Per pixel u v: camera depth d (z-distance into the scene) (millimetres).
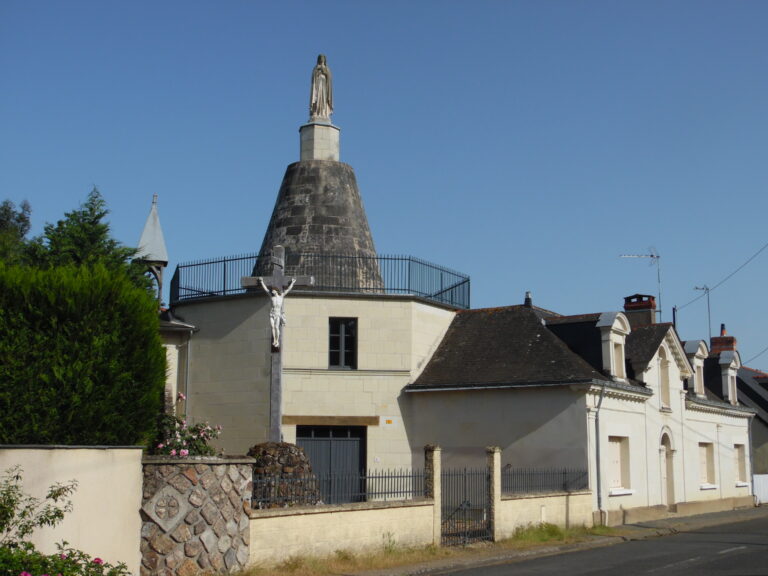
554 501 20766
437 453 17266
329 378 23734
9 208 44000
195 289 24938
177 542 11836
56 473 10672
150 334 12336
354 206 26141
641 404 26016
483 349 24766
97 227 26875
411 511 16328
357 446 23953
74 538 10711
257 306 23812
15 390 10930
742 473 35562
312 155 26344
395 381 24172
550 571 14516
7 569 8625
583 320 24438
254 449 15906
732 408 33719
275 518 13383
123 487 11430
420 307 24906
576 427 22266
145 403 12148
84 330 11539
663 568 14695
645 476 25859
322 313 23906
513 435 23016
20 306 11203
